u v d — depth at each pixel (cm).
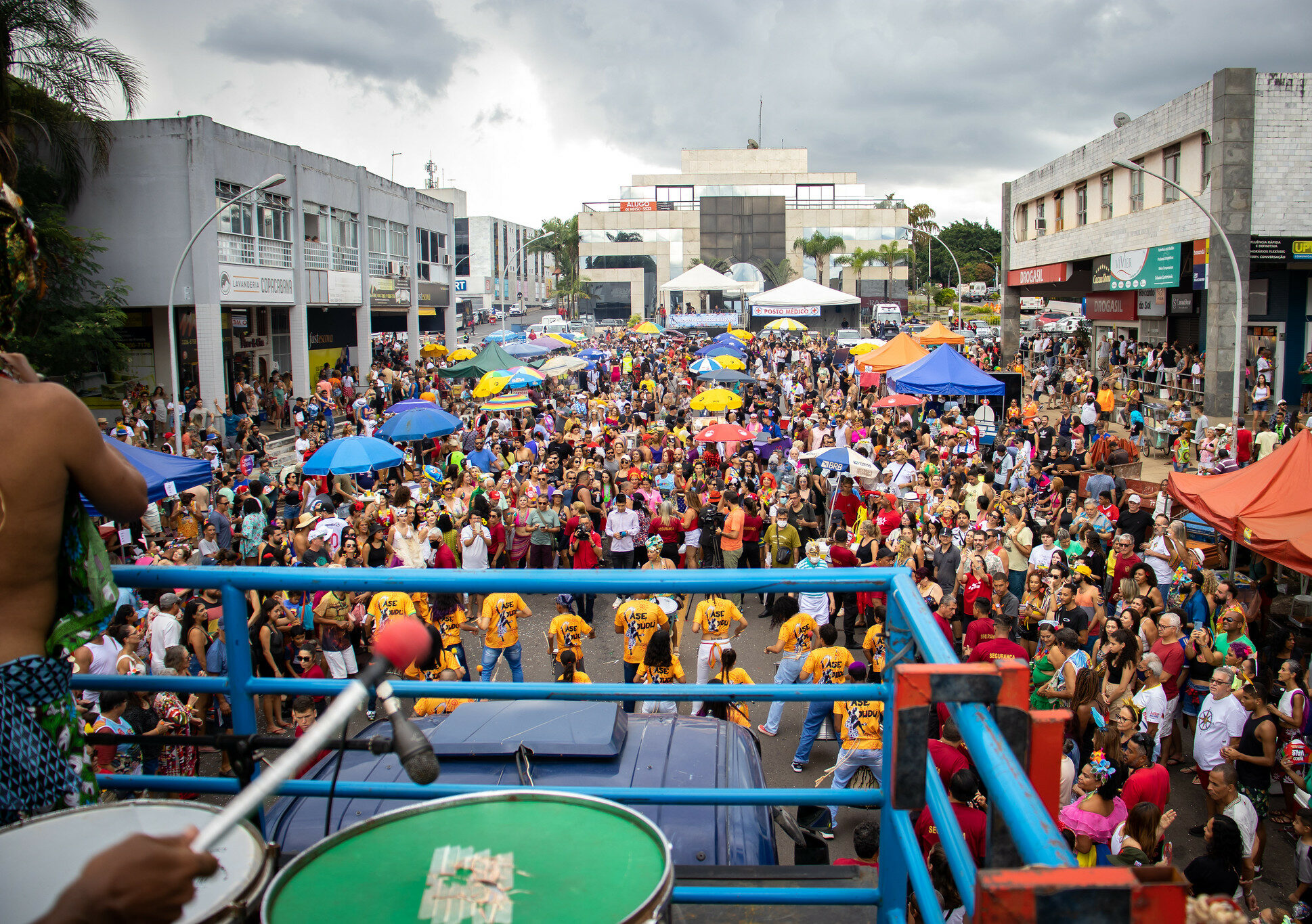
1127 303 3534
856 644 1231
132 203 2727
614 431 2212
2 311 178
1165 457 2383
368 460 1523
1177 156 2612
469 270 10131
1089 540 1188
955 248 13225
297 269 3325
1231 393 2341
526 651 1224
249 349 3344
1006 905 97
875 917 228
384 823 162
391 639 146
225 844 145
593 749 367
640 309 8762
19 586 162
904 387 1972
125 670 712
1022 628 1130
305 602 955
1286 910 684
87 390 2666
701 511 1430
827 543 1287
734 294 8312
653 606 920
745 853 321
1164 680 858
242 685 224
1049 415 3180
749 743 397
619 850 152
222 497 1504
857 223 8512
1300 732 729
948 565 1166
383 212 4194
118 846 108
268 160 3105
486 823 162
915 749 154
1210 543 1289
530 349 3500
